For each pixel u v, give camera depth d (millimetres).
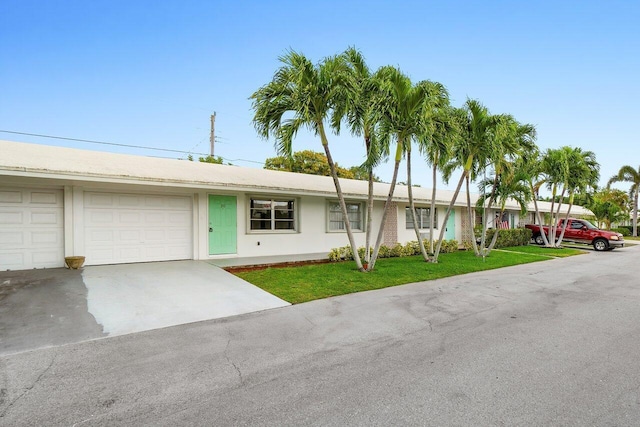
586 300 7117
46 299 6117
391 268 10492
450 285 8531
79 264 8625
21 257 8375
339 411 2869
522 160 13773
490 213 21359
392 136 9430
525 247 19453
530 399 3066
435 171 12812
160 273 8578
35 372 3555
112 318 5340
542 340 4656
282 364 3850
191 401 3035
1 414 2781
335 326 5246
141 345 4355
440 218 18062
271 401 3041
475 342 4574
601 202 34125
